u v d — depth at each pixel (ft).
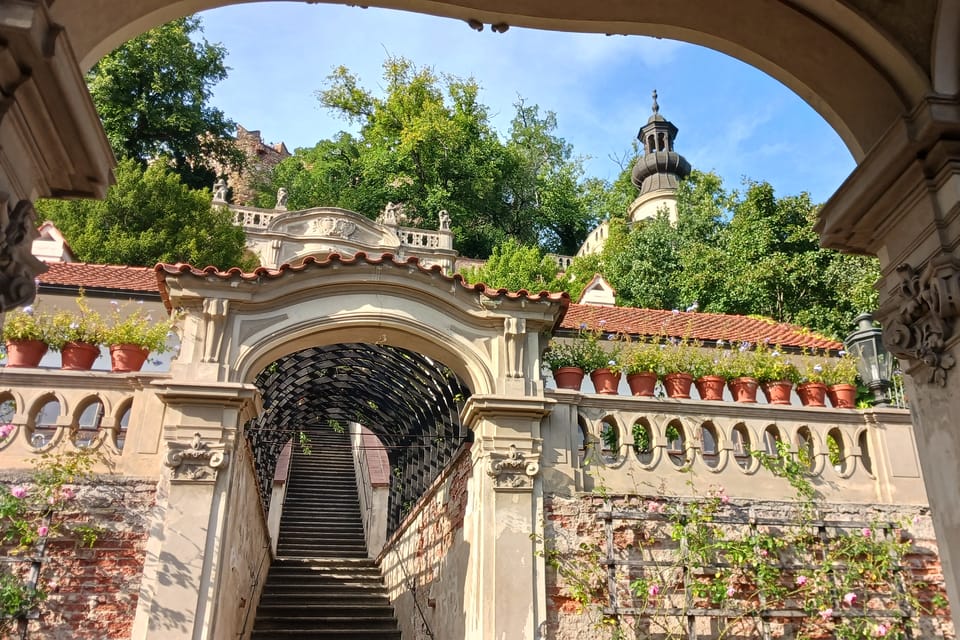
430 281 25.17
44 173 11.41
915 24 12.03
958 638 10.87
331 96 133.49
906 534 24.94
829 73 13.21
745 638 23.00
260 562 37.06
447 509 29.37
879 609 23.76
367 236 87.40
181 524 21.03
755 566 23.38
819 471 25.80
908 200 12.17
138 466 21.97
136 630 19.88
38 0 9.34
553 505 23.62
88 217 69.15
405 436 39.52
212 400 22.30
